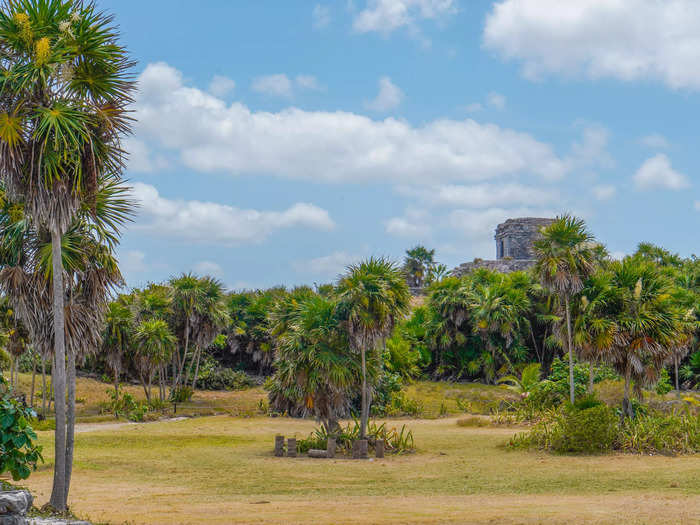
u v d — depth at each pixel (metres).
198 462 20.33
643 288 24.69
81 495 14.24
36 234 13.76
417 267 96.50
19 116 11.66
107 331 39.47
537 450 22.53
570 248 25.34
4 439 8.42
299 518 10.88
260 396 50.41
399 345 46.72
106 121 12.43
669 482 15.35
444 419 36.38
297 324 23.09
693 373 46.66
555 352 51.06
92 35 12.18
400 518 10.74
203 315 47.25
